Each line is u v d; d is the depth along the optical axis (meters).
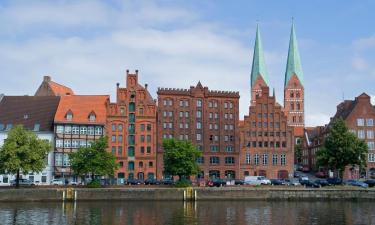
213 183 126.81
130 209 94.75
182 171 121.44
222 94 158.88
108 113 148.25
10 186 113.31
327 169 173.75
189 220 80.94
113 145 147.88
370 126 166.62
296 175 177.25
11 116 144.62
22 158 109.56
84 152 116.62
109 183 128.75
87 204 102.56
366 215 88.19
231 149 158.50
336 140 136.62
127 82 150.75
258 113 162.88
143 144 149.75
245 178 141.00
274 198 113.38
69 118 142.12
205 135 156.62
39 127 141.62
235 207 99.62
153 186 117.94
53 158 139.00
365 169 160.75
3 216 83.62
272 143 162.50
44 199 105.69
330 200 114.06
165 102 154.12
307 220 81.94
